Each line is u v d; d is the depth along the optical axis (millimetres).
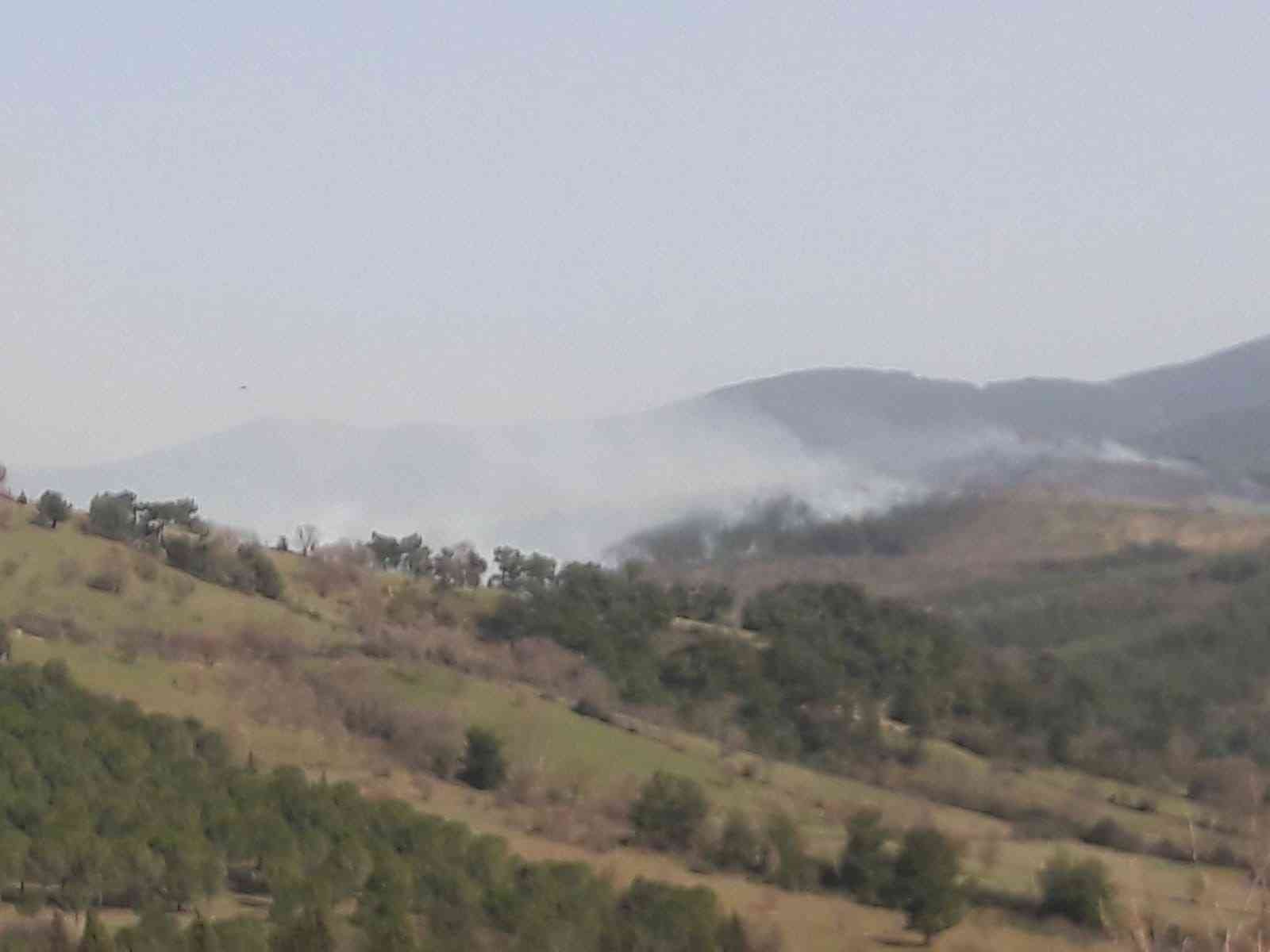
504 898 44719
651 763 67250
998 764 71062
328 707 68875
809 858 52562
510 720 70250
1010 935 45500
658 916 45062
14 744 50562
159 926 39844
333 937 40781
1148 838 55250
